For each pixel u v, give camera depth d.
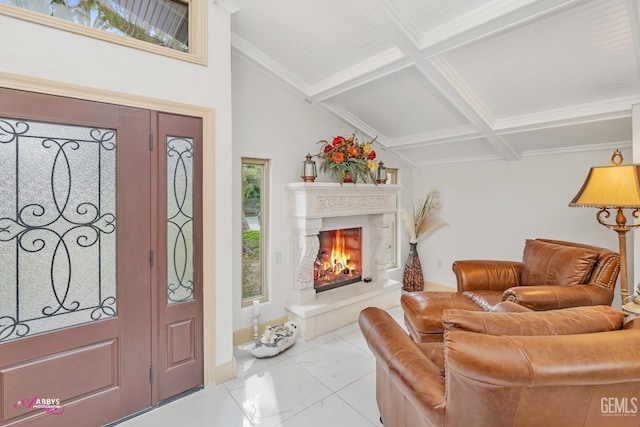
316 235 3.25
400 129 3.81
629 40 2.02
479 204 4.04
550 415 1.05
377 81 2.92
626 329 1.19
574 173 3.32
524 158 3.64
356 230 4.00
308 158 3.22
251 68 2.97
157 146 2.03
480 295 2.68
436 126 3.54
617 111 2.55
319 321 3.14
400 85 2.94
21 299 1.65
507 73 2.53
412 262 4.44
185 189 2.15
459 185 4.23
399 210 4.57
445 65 2.54
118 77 1.88
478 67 2.52
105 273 1.88
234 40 2.72
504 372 0.98
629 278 3.04
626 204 1.85
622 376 0.98
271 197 3.14
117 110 1.88
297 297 3.23
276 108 3.16
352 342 3.00
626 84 2.38
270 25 2.54
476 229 4.08
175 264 2.13
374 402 2.12
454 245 4.31
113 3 2.04
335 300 3.34
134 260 1.97
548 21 2.00
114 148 1.88
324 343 2.98
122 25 2.07
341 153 3.33
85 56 1.78
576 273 2.40
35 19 1.64
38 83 1.65
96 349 1.85
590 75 2.37
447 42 2.20
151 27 2.18
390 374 1.44
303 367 2.55
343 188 3.34
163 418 1.96
